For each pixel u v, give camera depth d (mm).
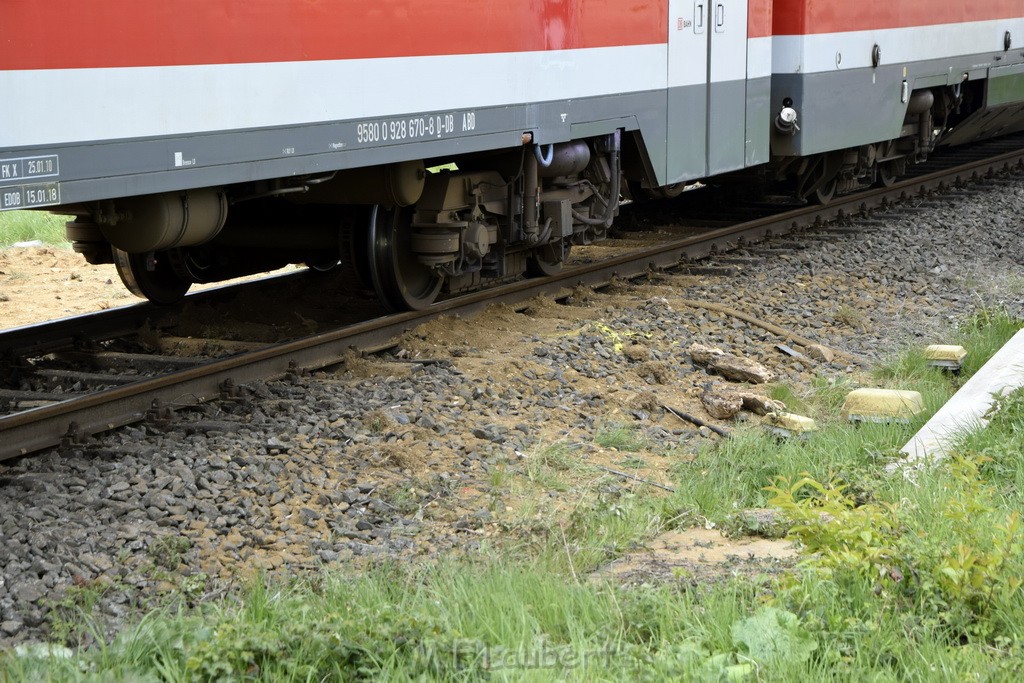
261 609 14336
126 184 19203
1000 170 63094
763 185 52812
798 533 15914
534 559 16719
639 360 28562
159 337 28047
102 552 16328
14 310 37094
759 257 40562
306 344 25297
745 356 29891
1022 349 28719
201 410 22375
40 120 17781
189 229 22531
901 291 37781
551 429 23266
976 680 12328
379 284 28750
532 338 28781
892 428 23781
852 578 14508
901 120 49594
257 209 31000
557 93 29734
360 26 23516
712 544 17781
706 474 21359
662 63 34188
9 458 19391
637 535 18062
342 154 23422
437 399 23781
